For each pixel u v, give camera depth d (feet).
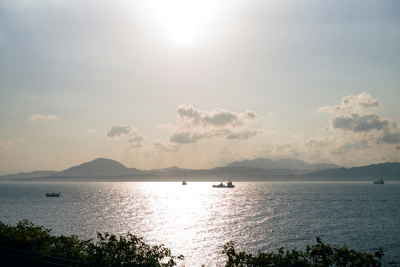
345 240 236.22
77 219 355.36
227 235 260.21
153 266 56.70
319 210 451.94
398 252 197.36
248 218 370.32
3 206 513.86
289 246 217.77
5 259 63.57
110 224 319.06
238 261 49.06
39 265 59.16
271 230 283.18
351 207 494.59
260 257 48.57
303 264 46.37
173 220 355.77
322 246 47.06
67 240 66.85
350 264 43.65
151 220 354.74
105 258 58.23
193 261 180.75
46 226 300.20
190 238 247.29
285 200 654.94
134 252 59.21
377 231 273.95
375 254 44.19
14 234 69.62
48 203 583.99
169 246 219.00
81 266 57.26
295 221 339.98
